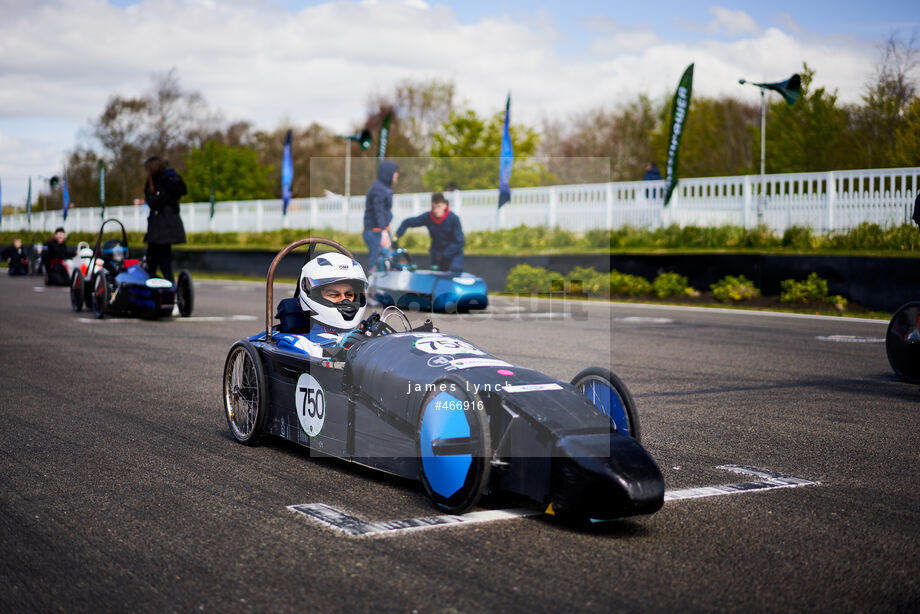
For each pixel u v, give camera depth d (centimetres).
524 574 379
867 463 591
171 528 439
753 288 1880
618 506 407
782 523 457
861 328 1419
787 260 1822
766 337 1293
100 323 1418
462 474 450
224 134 6531
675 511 475
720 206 2328
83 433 656
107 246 1560
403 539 422
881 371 991
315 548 409
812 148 3459
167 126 6147
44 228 5078
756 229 2212
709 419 729
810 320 1545
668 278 1995
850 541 430
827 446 639
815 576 383
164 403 775
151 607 344
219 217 3675
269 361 609
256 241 3281
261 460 579
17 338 1217
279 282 2589
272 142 6391
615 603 350
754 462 591
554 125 4259
